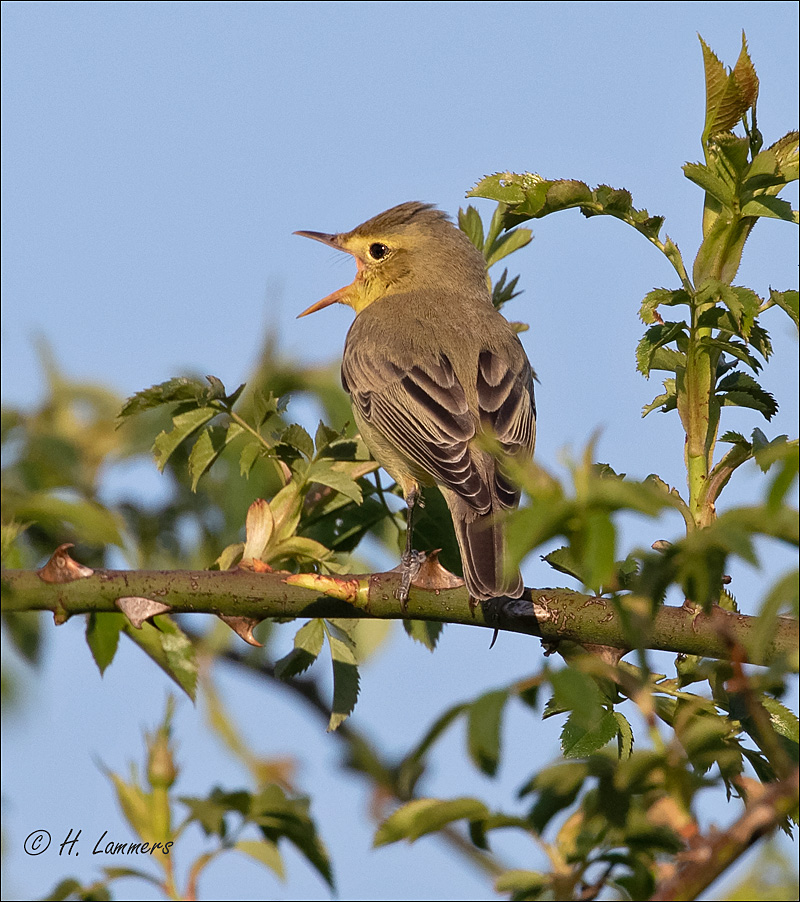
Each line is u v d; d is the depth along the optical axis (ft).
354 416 39.47
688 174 29.07
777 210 28.84
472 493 37.01
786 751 24.18
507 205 31.42
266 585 29.94
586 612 27.91
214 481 37.73
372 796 28.94
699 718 24.18
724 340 29.78
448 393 40.63
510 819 24.39
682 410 29.63
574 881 23.56
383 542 38.29
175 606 29.73
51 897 25.32
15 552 31.48
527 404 41.88
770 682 20.13
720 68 28.81
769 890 20.52
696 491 29.01
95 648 31.58
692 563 18.06
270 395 33.60
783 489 16.38
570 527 16.66
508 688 18.48
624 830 23.76
